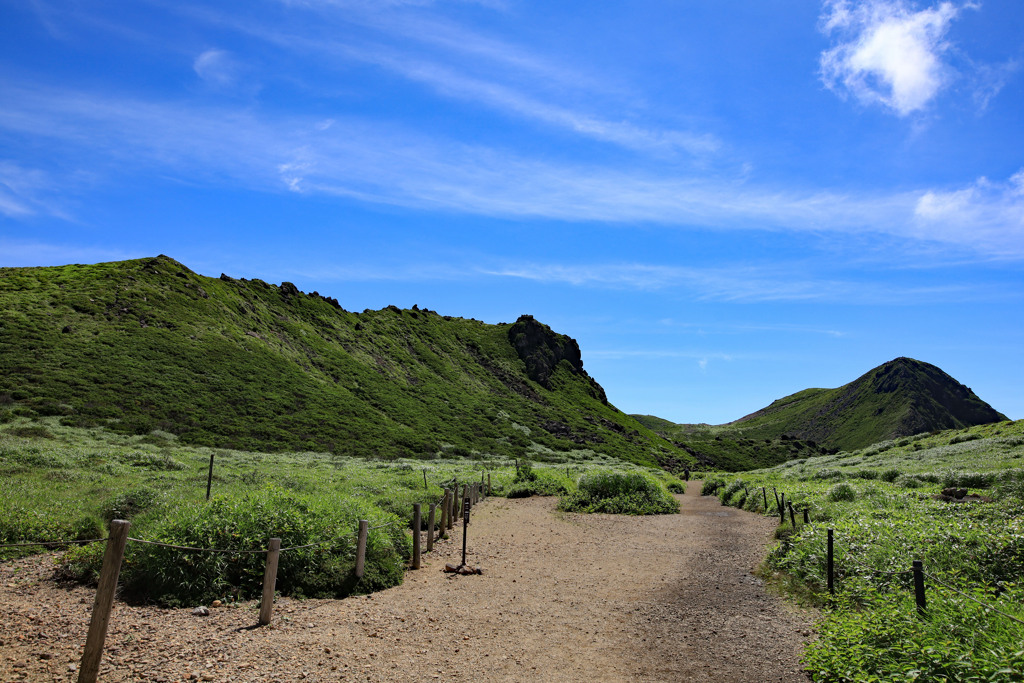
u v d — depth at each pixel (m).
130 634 6.89
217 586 8.52
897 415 183.50
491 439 81.94
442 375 108.38
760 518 20.58
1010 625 5.84
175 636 6.93
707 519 20.80
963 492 16.27
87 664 5.41
